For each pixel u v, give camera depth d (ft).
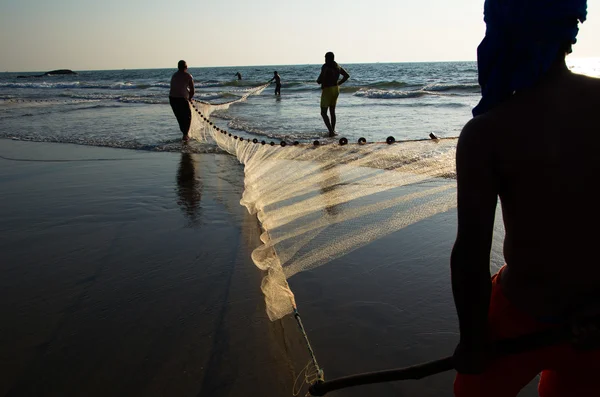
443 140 19.07
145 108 54.60
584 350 4.13
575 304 4.20
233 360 8.00
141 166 23.39
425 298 9.57
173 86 30.63
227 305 9.70
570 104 3.96
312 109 46.50
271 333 8.69
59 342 8.73
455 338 8.27
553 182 3.95
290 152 19.01
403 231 12.85
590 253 4.04
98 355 8.30
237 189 18.30
